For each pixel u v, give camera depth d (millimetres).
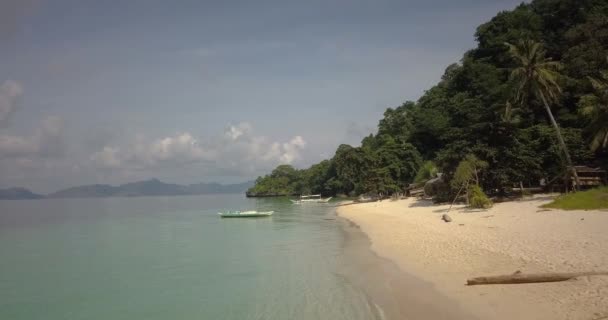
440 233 29234
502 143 45438
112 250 33312
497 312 12812
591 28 59156
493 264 18531
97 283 22062
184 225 55625
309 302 16547
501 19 83625
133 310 17172
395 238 30031
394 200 75688
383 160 89312
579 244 19844
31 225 59906
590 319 11094
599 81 44062
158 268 25375
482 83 76750
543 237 22703
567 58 60031
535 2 85750
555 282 14680
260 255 28078
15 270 25906
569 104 56594
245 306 16688
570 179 43531
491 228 28375
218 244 34750
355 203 89375
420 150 93750
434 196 59344
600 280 13852
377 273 19906
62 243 38344
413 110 115562
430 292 15750
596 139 39594
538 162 46469
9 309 17922
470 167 43250
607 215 27172
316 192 145875
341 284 18797
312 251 28516
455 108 75438
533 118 56250
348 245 29766
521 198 44125
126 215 84375
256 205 118625
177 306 17344
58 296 19719
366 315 14414
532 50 43031
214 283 20859
